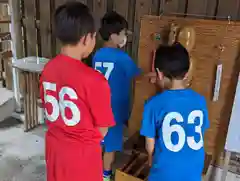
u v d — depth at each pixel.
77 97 1.29
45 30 3.06
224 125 1.94
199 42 1.84
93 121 1.37
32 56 3.16
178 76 1.40
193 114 1.43
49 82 1.34
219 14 2.11
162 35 1.93
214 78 1.86
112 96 2.07
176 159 1.43
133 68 2.04
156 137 1.50
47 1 2.93
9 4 3.00
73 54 1.28
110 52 2.02
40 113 3.20
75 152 1.38
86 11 1.27
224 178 1.98
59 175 1.45
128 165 2.09
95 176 1.48
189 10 2.22
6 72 3.62
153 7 2.39
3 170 2.43
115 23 1.97
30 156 2.64
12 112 3.35
